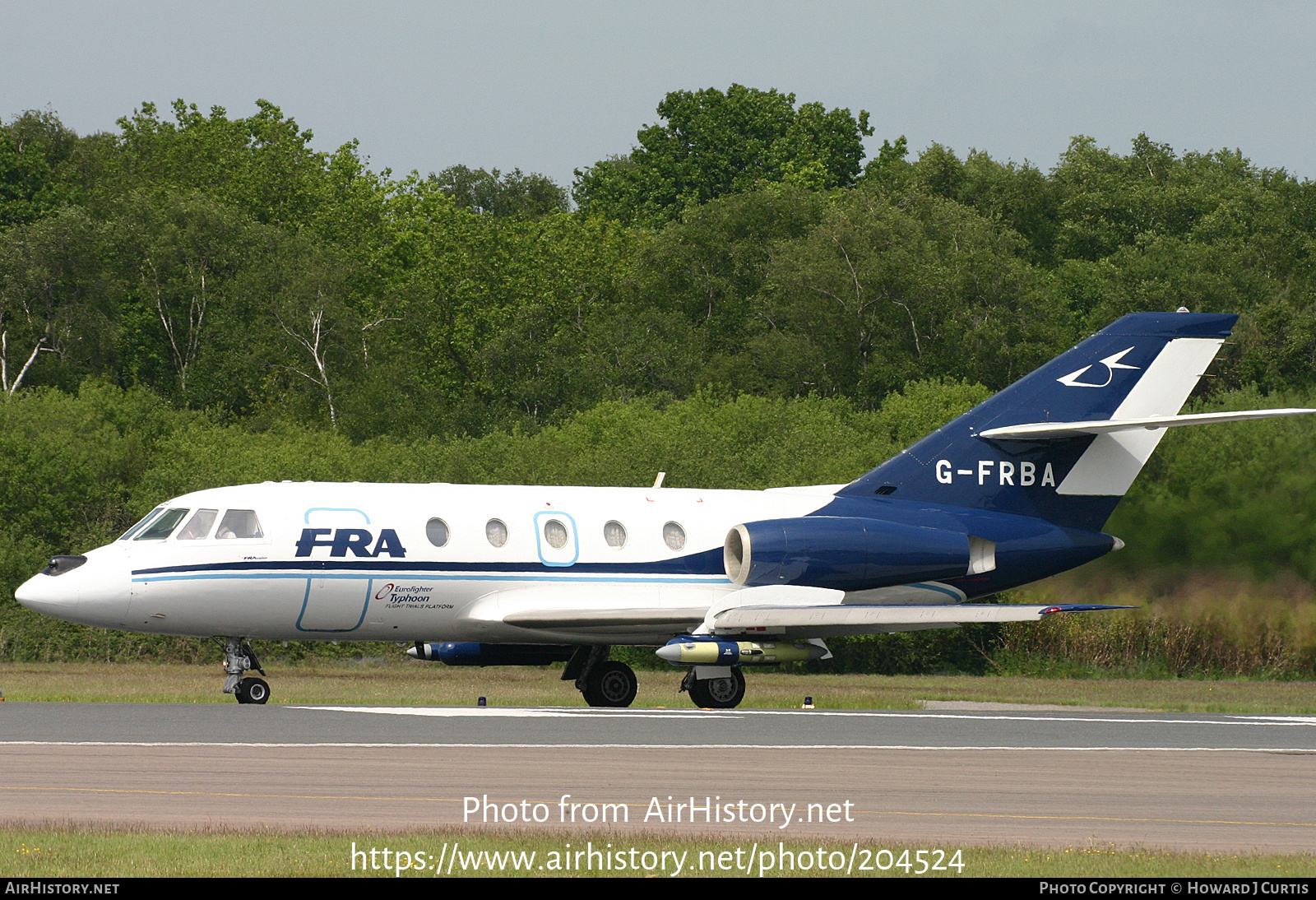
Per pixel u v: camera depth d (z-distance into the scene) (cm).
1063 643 15575
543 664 9825
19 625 16062
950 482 10038
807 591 9438
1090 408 10162
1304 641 13738
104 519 18100
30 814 4406
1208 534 14050
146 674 13375
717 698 9269
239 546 8662
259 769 5300
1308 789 5412
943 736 7006
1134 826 4547
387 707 8575
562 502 9481
